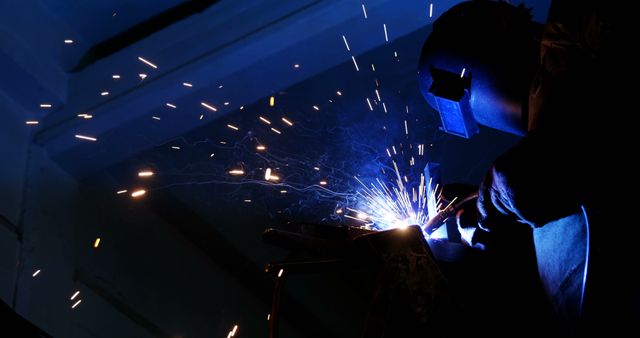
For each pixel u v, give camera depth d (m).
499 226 2.10
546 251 1.97
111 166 3.86
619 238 1.76
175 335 3.46
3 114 3.59
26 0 3.66
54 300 3.40
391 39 3.97
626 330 1.72
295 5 3.78
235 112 3.97
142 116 3.83
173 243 3.65
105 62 3.85
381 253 2.04
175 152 3.89
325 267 2.17
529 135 1.90
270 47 3.79
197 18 3.84
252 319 3.49
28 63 3.59
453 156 3.75
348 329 3.42
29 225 3.46
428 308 1.93
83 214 3.74
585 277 1.76
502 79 2.32
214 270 3.60
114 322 3.47
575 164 1.82
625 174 1.78
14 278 3.27
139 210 3.72
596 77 1.87
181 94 3.82
